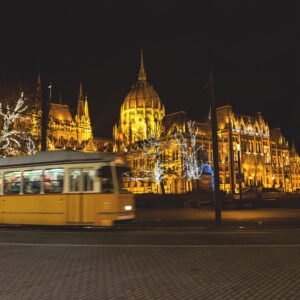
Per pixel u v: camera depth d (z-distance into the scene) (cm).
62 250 1506
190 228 2386
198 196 4988
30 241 1808
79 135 16462
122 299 817
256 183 14650
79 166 2289
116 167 2277
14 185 2486
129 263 1222
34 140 4547
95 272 1095
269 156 15650
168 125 13175
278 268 1116
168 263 1210
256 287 901
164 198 5231
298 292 852
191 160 11169
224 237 1861
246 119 15075
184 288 901
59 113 16100
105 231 2283
